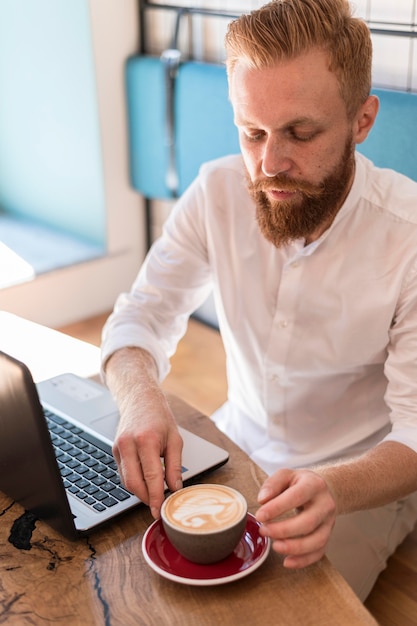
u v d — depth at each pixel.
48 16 2.97
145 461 1.07
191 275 1.60
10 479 1.05
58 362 1.50
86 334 3.06
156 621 0.87
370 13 2.23
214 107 2.67
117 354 1.39
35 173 3.33
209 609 0.88
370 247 1.39
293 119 1.18
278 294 1.47
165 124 2.88
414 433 1.19
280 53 1.16
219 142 2.70
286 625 0.86
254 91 1.18
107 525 1.02
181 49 2.87
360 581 1.47
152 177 3.03
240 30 1.19
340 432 1.55
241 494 1.04
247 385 1.60
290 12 1.17
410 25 2.14
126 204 3.19
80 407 1.29
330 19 1.17
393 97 2.10
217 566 0.93
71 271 3.08
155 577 0.93
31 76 3.13
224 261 1.53
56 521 1.00
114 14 2.91
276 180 1.25
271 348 1.50
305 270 1.43
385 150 2.14
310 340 1.47
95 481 1.10
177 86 2.78
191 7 2.76
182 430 1.22
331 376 1.49
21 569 0.96
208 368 2.81
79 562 0.96
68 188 3.22
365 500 1.07
